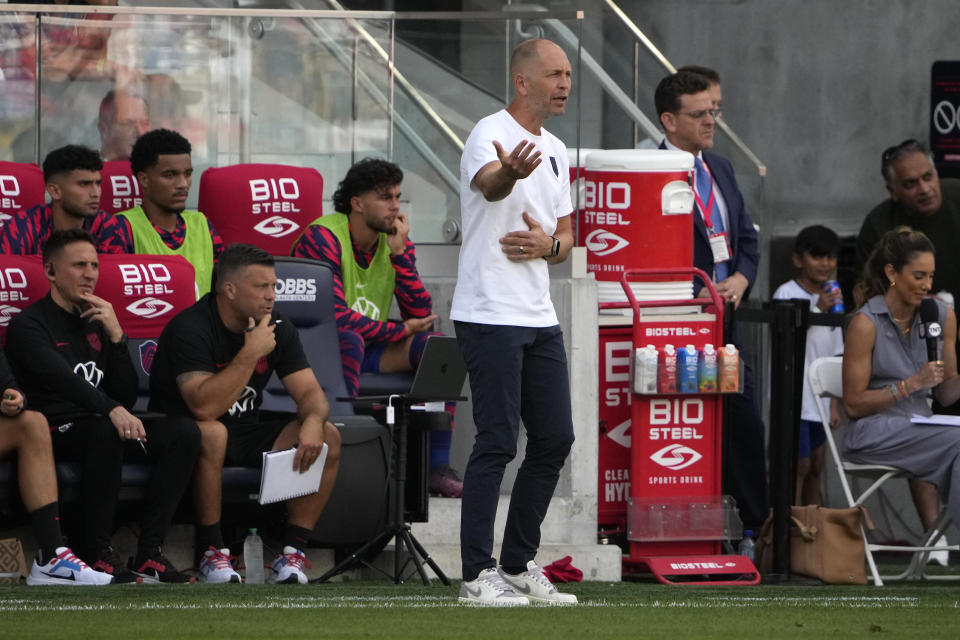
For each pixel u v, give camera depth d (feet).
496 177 63.77
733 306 94.79
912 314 92.17
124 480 79.51
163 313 87.10
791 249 141.38
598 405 92.07
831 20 142.00
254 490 82.23
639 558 90.07
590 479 91.09
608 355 92.43
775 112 141.90
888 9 142.10
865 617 64.64
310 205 98.48
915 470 90.22
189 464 78.74
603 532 92.48
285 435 82.23
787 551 90.43
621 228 94.22
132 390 81.61
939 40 142.51
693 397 91.20
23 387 80.12
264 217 97.19
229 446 82.33
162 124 103.19
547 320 66.64
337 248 93.71
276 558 83.56
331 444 81.87
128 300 86.28
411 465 84.84
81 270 80.59
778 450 90.99
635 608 66.64
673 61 142.20
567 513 90.53
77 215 88.43
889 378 91.91
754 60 142.00
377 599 68.64
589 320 91.15
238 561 84.07
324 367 88.94
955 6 142.51
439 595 71.77
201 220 94.27
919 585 90.02
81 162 88.17
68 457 79.10
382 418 83.61
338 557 85.92
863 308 92.32
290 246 97.81
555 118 102.78
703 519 90.63
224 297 81.56
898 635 57.98
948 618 65.10
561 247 66.74
